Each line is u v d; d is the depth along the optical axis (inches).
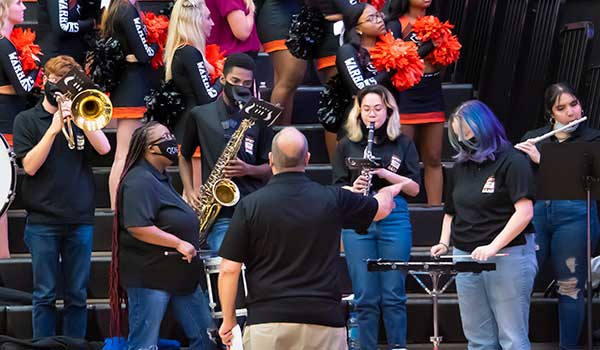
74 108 658.8
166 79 737.6
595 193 639.1
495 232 613.6
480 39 923.4
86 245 694.5
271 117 649.0
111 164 846.5
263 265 505.0
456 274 619.2
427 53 773.9
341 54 715.4
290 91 842.8
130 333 630.5
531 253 619.2
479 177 617.0
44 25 820.0
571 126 664.4
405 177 658.8
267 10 835.4
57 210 681.6
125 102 780.6
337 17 786.8
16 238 788.6
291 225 501.4
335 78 733.3
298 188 508.7
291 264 502.0
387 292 668.1
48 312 689.6
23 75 765.3
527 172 604.1
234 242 504.1
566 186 641.0
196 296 639.1
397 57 712.4
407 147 666.8
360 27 723.4
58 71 677.9
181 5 725.9
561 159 639.1
